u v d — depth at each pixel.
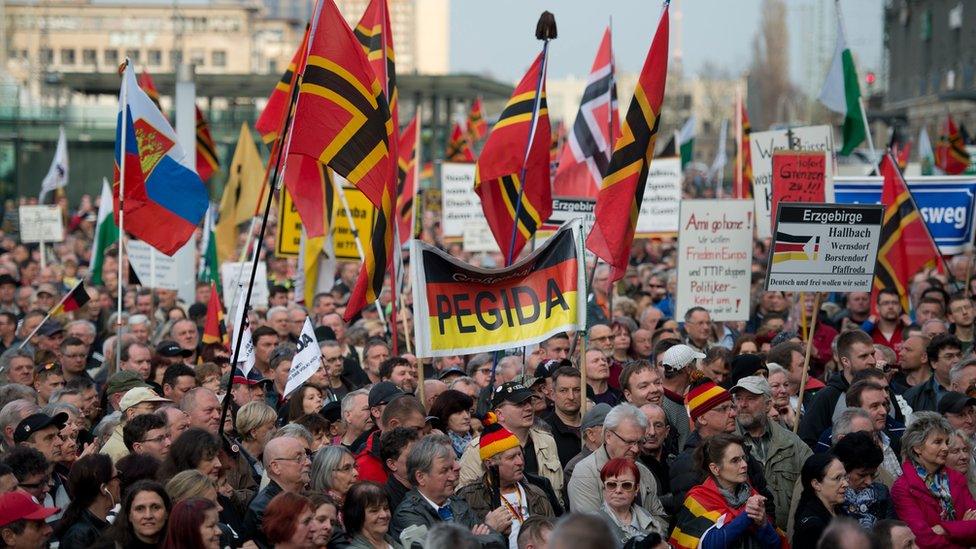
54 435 25.11
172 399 31.98
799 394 31.48
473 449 26.77
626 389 29.11
